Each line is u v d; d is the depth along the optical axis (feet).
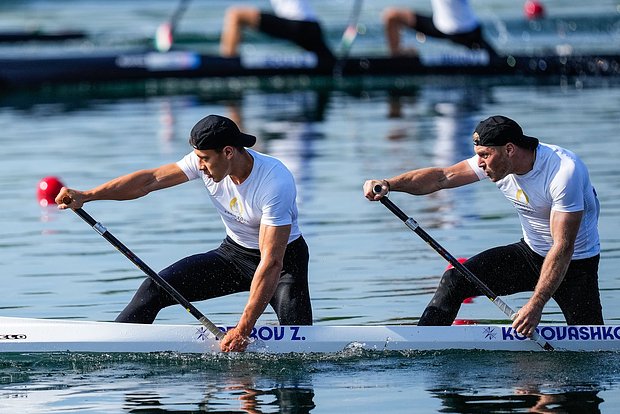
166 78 242.17
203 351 86.12
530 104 210.38
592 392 75.92
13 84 245.24
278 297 87.40
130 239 123.13
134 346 86.02
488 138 82.79
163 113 211.41
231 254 88.53
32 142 183.11
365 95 232.12
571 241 82.58
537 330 86.38
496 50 254.27
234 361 84.58
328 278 106.93
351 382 79.30
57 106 223.10
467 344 86.74
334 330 86.53
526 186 84.33
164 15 340.80
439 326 87.20
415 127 189.06
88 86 245.86
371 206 136.46
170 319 96.22
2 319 87.76
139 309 87.86
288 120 200.03
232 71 241.14
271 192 82.38
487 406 73.46
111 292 103.30
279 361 84.48
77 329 86.63
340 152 168.14
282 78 250.16
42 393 77.46
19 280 107.86
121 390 77.92
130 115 209.77
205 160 81.87
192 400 75.46
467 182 87.66
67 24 322.14
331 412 72.74
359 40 293.84
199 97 233.76
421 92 233.96
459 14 241.14
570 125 184.14
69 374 81.82
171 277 88.17
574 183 82.28
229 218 86.48
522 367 82.43
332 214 132.77
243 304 100.42
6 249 120.37
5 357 85.76
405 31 297.33
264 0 376.27
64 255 117.29
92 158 167.12
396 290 102.53
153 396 76.48
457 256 112.78
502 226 124.88
